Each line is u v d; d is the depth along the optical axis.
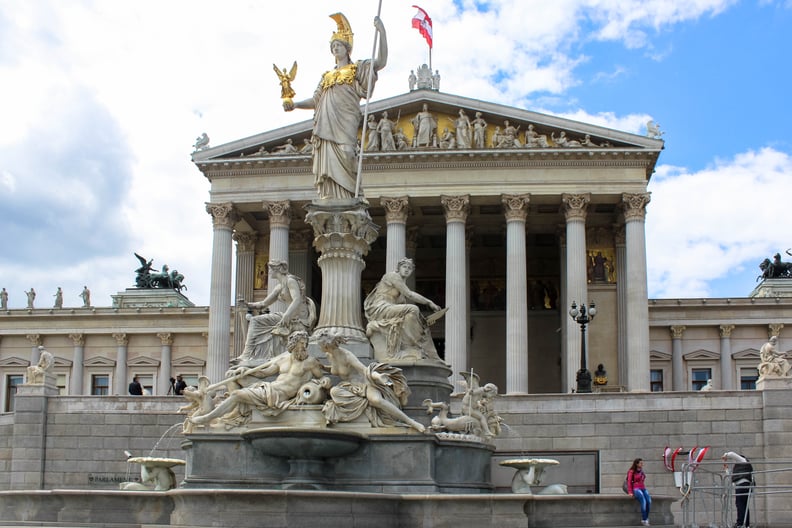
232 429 24.88
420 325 28.61
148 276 112.38
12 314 98.88
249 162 79.31
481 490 25.28
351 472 23.86
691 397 50.97
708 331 91.94
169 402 53.28
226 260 79.06
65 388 97.88
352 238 28.14
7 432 54.25
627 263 76.94
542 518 22.92
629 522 24.48
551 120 78.31
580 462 51.16
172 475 28.30
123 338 97.25
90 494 22.69
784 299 90.44
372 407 24.73
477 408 29.31
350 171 28.80
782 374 50.41
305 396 24.77
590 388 58.78
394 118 81.19
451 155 77.81
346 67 29.27
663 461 50.50
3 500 23.56
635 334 75.19
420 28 74.62
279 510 20.31
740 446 50.00
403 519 21.53
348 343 27.39
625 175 77.81
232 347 84.56
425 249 94.44
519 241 77.06
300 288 29.70
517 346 75.12
